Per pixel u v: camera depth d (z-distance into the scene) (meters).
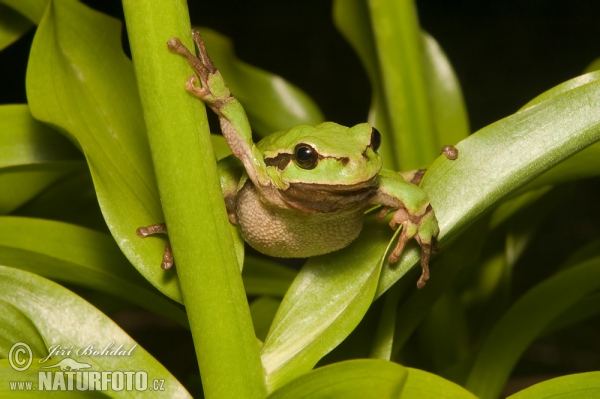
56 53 0.31
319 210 0.31
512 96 1.06
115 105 0.32
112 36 0.32
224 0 1.18
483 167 0.30
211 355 0.29
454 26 1.14
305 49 1.16
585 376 0.29
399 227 0.30
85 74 0.32
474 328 0.36
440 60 0.37
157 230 0.30
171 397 0.30
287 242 0.32
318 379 0.29
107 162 0.31
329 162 0.31
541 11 1.11
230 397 0.29
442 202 0.30
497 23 1.13
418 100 0.35
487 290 0.36
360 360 0.29
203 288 0.29
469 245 0.33
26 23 0.34
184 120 0.29
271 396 0.29
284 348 0.30
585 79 0.31
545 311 0.33
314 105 0.37
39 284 0.30
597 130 0.30
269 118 0.37
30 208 0.35
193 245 0.29
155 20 0.29
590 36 1.08
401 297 0.34
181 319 0.32
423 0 1.16
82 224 0.36
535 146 0.30
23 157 0.33
